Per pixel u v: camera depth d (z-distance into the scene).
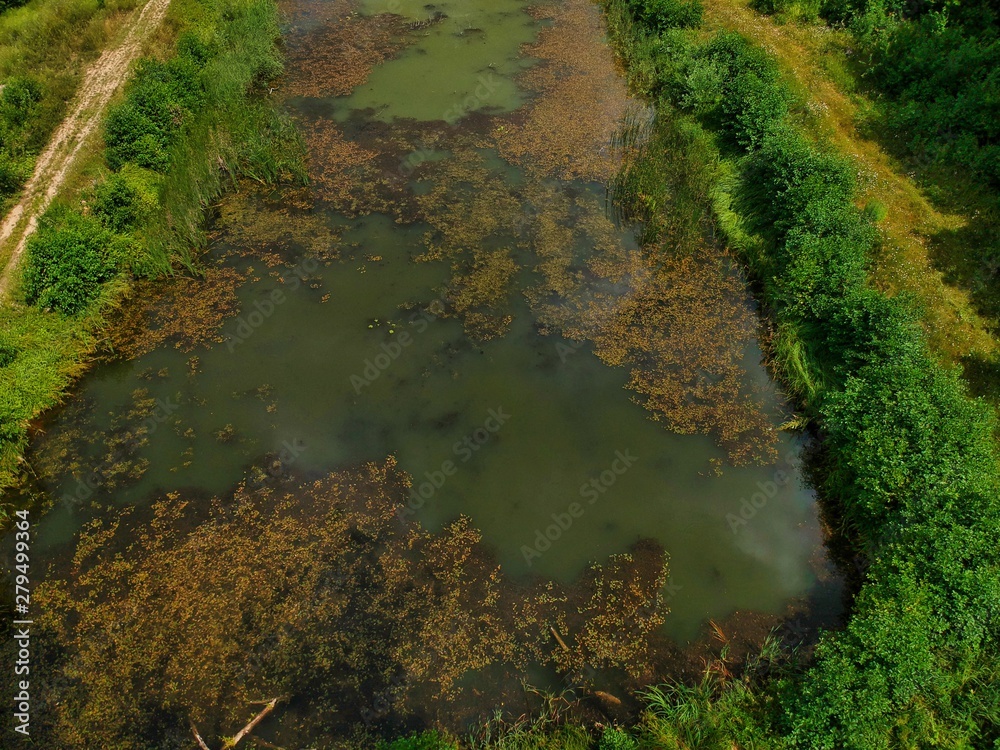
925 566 9.23
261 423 12.28
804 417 12.22
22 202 15.34
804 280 13.19
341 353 13.47
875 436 10.59
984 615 8.75
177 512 10.97
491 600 10.04
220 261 15.38
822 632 9.30
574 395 12.73
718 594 10.14
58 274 13.44
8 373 12.34
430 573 10.32
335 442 12.01
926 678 8.31
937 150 16.36
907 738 8.11
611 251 15.58
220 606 9.89
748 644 9.59
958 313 13.08
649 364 13.27
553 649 9.54
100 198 14.91
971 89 16.86
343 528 10.81
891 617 8.75
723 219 15.91
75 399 12.65
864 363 11.84
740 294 14.58
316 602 9.97
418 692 9.13
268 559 10.42
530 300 14.50
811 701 8.27
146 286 14.68
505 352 13.50
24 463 11.60
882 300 12.11
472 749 8.50
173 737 8.70
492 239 15.93
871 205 14.80
